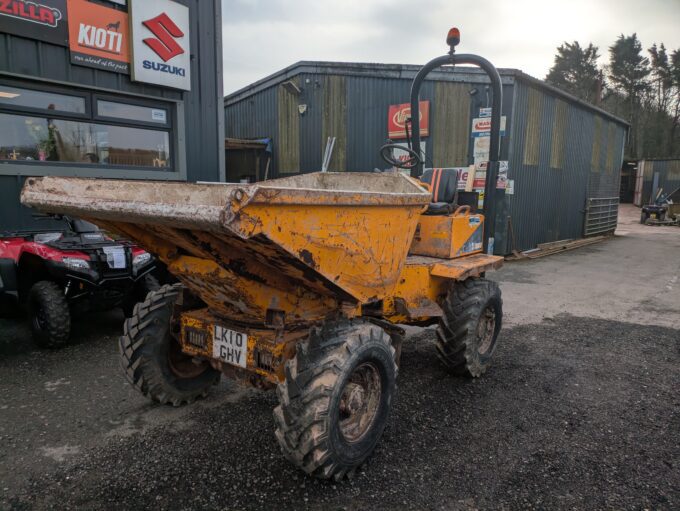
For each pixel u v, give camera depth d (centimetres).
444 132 1158
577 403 383
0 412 355
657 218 2425
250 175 1554
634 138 5247
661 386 419
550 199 1390
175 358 357
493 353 447
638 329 592
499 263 435
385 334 292
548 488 273
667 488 275
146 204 216
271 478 277
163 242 282
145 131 751
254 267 256
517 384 418
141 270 518
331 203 233
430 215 419
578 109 1470
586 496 266
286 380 251
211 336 302
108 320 607
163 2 733
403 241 312
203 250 239
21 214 628
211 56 823
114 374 430
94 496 260
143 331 337
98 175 696
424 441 320
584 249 1427
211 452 303
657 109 5366
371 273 287
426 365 459
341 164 1330
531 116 1188
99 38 674
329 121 1335
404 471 286
